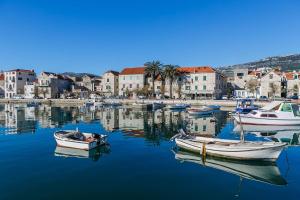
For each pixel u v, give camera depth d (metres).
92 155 24.47
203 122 50.28
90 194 15.74
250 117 45.91
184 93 114.94
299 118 43.91
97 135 27.62
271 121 44.59
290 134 37.22
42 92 139.62
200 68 116.69
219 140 25.14
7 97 148.62
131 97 119.50
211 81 111.38
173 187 16.84
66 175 18.97
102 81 136.00
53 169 20.30
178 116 61.97
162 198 15.27
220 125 46.19
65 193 15.87
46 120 54.03
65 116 62.28
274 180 18.06
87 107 93.31
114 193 15.90
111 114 67.38
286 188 16.70
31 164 21.58
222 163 21.81
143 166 21.08
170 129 41.25
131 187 16.83
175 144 28.48
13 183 17.39
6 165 21.27
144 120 53.84
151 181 17.86
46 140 31.73
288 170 20.11
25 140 31.70
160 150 26.36
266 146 21.20
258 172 19.64
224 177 18.61
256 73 121.44
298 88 102.31
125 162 22.19
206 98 109.94
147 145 28.78
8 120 53.88
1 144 29.34
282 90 104.44
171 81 115.81
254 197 15.42
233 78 134.88
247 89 109.62
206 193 15.95
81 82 154.38
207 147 23.39
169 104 94.88
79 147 25.89
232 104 87.75
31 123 49.06
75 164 21.61
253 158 21.58
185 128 42.47
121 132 38.31
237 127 43.69
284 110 44.25
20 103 121.25
